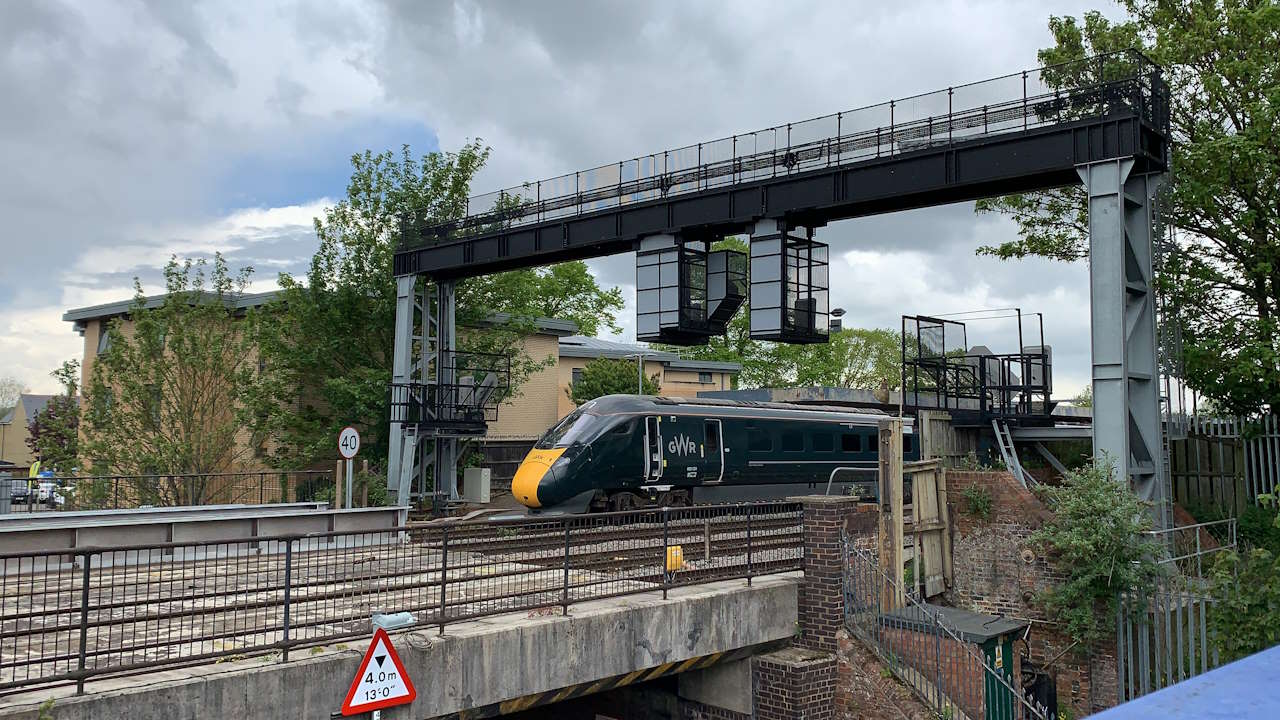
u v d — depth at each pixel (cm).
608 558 1351
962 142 2012
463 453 3322
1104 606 1691
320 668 915
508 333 3300
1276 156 2153
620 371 4228
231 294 2670
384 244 3086
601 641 1177
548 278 6331
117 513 1789
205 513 1916
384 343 3206
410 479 2753
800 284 2353
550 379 4044
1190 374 2284
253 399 2616
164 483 2444
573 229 2591
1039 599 1748
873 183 2139
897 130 2119
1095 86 1873
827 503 1480
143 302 2595
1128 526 1647
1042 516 1797
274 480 3039
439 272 2875
